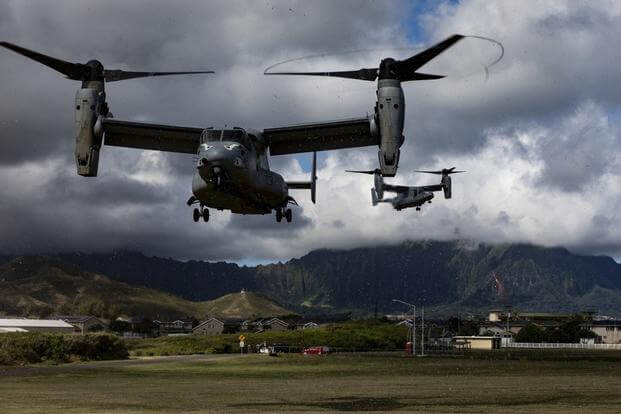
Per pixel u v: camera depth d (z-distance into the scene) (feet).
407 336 401.08
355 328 431.43
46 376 172.14
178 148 98.68
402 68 83.51
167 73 88.48
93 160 87.86
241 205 99.09
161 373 187.32
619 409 107.45
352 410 104.68
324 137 97.66
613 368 230.07
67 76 88.84
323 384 157.79
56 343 239.71
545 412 101.60
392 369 218.38
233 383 157.79
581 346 476.95
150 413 97.76
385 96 81.61
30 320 431.43
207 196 94.94
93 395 124.26
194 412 99.55
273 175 100.83
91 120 86.84
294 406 109.60
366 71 85.25
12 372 184.03
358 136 96.43
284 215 109.09
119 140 97.25
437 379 177.78
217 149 89.81
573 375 196.13
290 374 192.13
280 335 402.52
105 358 251.80
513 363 258.78
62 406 105.70
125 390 135.95
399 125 81.56
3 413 96.12
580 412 102.22
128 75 88.99
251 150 94.38
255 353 328.08
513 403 116.67
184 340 387.96
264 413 98.94
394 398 124.77
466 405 113.09
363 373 199.82
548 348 473.67
